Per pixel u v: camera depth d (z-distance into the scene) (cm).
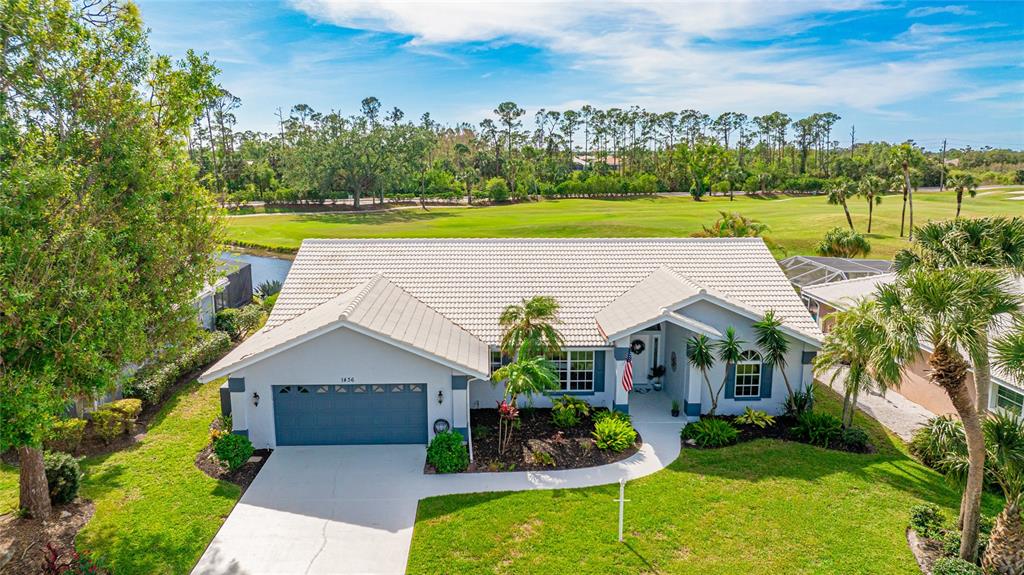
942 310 1155
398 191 11912
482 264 2495
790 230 6319
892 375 1330
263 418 1856
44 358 1243
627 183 11625
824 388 2483
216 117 11069
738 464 1777
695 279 2419
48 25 1312
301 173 10031
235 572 1291
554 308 1970
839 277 3606
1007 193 9406
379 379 1841
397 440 1906
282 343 1769
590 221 7050
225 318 3030
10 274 1151
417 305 2211
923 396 2239
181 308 1631
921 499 1595
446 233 6581
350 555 1351
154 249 1486
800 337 2048
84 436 1859
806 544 1395
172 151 1533
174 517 1474
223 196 1945
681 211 8294
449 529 1441
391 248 2559
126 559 1312
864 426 2086
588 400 2195
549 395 2175
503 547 1373
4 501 1502
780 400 2161
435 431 1873
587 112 15188
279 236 6662
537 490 1622
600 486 1644
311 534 1426
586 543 1389
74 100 1359
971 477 1269
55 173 1220
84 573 1196
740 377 2148
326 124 10656
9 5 1234
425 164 12281
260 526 1454
